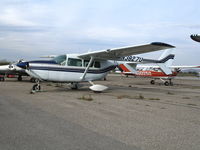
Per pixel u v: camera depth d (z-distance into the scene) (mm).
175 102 7629
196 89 15227
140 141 3178
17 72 18250
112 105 6430
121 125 4086
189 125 4223
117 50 10211
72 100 7242
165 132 3688
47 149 2762
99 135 3422
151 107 6289
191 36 7332
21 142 3002
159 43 9219
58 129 3697
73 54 10930
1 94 8516
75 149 2781
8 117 4465
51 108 5633
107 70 12258
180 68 21391
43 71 9727
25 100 6953
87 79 11398
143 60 18203
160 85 19766
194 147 2973
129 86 16016
